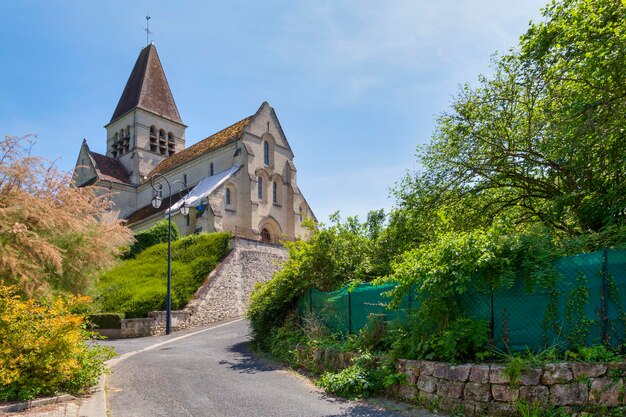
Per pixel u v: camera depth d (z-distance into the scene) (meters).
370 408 7.58
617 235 7.77
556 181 12.67
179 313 23.89
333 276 13.84
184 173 47.69
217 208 37.44
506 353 7.29
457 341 7.58
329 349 10.53
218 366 12.11
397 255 13.20
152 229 35.31
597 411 6.11
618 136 9.44
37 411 7.10
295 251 15.10
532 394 6.43
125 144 55.88
